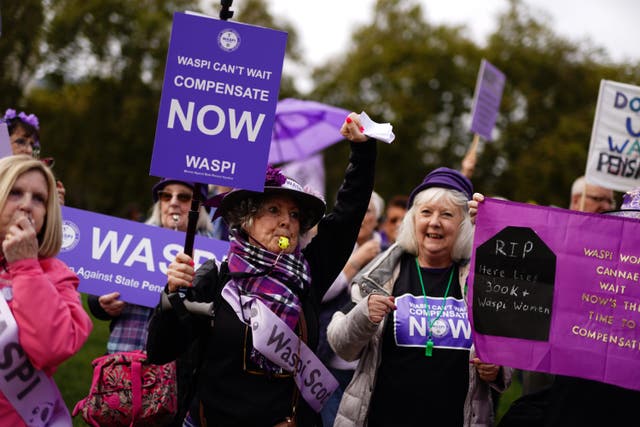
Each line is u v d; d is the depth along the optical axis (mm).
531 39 48281
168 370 5086
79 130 37250
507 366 4840
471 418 5082
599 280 4812
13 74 21422
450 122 47562
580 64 47625
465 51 47656
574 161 43625
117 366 5098
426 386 5117
